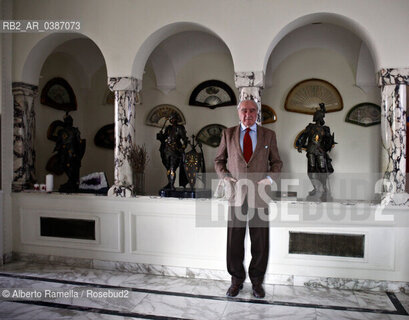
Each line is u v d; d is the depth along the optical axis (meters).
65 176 6.50
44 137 6.12
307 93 5.55
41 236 5.06
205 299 3.85
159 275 4.58
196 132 6.04
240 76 4.32
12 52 5.10
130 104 4.74
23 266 4.90
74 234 4.93
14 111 5.16
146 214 4.63
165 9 4.54
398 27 4.00
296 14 4.20
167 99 6.19
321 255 4.20
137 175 4.82
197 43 5.85
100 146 6.54
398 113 4.04
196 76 6.05
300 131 5.59
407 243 4.02
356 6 4.08
